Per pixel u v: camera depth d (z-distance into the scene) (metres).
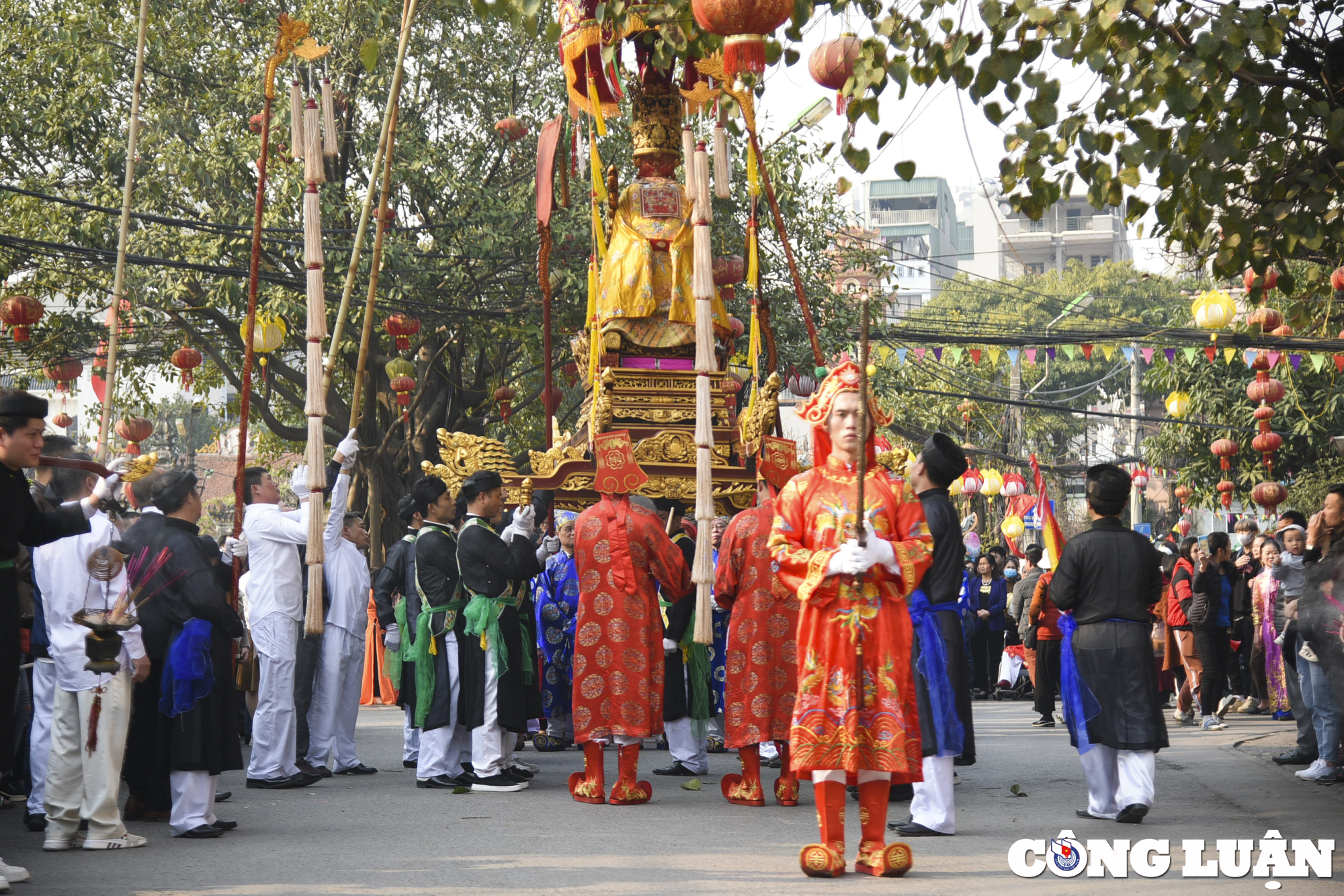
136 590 5.93
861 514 5.20
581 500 9.24
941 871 5.50
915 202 70.38
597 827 6.72
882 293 20.62
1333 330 15.75
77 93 17.59
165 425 37.91
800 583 5.39
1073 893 5.04
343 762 9.22
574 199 18.47
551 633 10.43
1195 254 8.66
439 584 8.27
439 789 8.27
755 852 5.96
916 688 6.30
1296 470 25.52
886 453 8.13
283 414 24.33
